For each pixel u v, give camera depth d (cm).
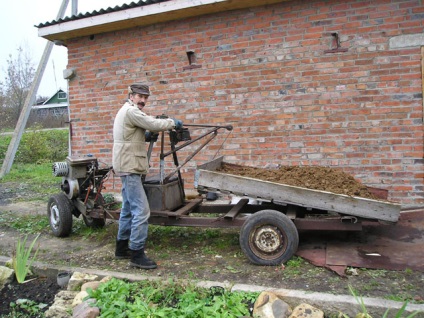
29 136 1684
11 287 423
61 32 738
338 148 606
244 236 430
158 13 652
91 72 769
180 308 343
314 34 607
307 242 482
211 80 675
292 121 629
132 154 435
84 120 784
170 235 552
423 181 570
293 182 467
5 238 592
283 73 628
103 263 465
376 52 578
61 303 374
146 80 724
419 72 561
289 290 356
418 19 556
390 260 419
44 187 1009
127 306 343
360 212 420
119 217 513
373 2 575
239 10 647
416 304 325
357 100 592
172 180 515
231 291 363
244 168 551
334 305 334
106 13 685
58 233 571
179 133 485
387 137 581
